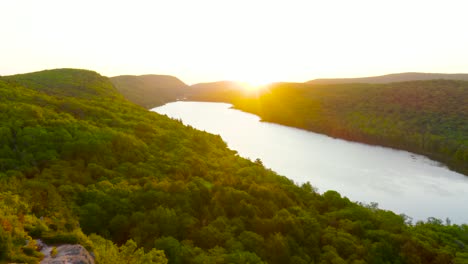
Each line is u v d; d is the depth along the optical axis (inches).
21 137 3112.7
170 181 2797.7
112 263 1166.3
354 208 3334.2
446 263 2549.2
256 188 3019.2
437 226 3444.9
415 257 2554.1
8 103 3902.6
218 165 3740.2
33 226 1137.4
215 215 2481.5
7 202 1320.1
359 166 7741.1
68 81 7869.1
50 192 2015.3
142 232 1993.1
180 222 2170.3
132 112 5423.2
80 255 989.8
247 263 1834.4
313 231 2583.7
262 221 2469.2
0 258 894.4
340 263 2266.2
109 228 2026.3
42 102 4424.2
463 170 7283.5
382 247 2566.4
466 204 5615.2
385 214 3366.1
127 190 2437.3
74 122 3752.5
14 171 2527.1
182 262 1796.3
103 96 6850.4
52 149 3021.7
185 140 4362.7
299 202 3304.6
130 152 3351.4
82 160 2962.6
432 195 5974.4
